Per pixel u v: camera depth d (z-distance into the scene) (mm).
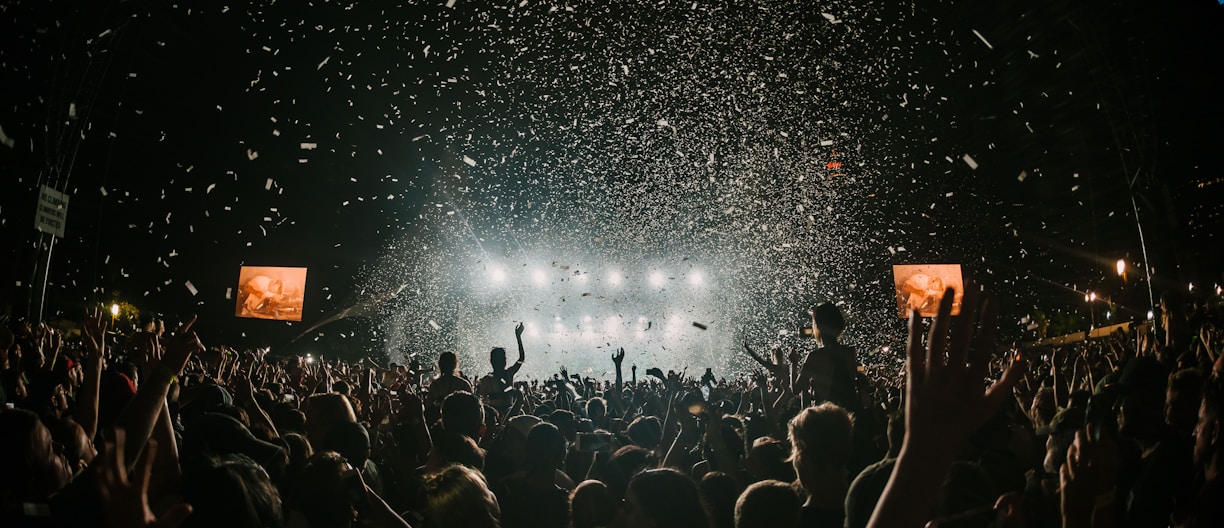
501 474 5195
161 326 4121
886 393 8406
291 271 36562
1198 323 8070
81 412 3924
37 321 17781
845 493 3729
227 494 2936
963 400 1875
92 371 4008
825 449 3705
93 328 4074
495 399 9281
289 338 41000
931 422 1884
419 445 5625
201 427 3881
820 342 5730
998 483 4188
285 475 4047
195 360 9180
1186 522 3014
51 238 18328
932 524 3379
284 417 5820
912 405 1919
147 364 3955
